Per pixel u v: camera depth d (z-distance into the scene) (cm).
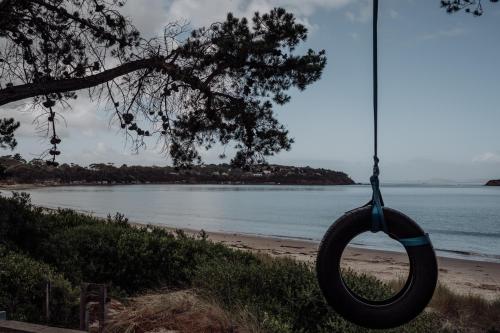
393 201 11256
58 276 706
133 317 570
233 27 1058
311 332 654
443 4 959
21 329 303
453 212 6788
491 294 1345
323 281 306
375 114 317
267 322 595
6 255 734
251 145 1148
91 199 10300
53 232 991
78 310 632
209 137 1165
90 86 1021
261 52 1020
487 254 2516
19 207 1047
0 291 612
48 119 1058
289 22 1052
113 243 939
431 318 758
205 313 584
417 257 301
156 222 4416
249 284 746
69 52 1107
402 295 304
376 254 2352
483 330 831
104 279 873
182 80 1036
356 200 11194
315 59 1087
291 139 1156
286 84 1104
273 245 2612
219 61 1055
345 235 305
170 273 902
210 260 914
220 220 4944
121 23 1085
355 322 306
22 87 972
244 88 1107
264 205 8656
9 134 1401
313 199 11969
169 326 543
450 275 1745
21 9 1071
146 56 1066
